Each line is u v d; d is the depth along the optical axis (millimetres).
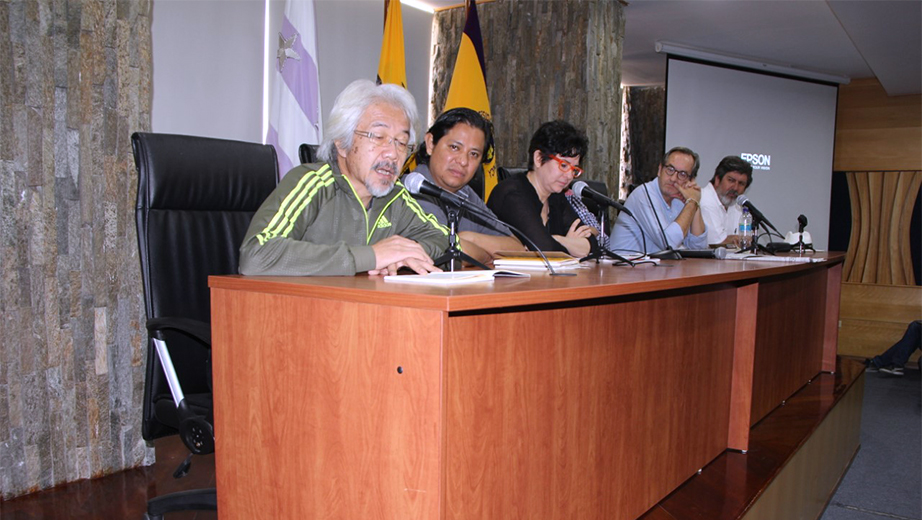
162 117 3449
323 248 1352
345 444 1104
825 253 3736
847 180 7152
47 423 2459
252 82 3873
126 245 2623
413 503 1032
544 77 4824
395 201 1799
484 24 5035
